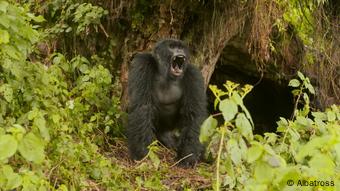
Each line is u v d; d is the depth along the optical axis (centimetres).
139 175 916
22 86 795
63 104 988
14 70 741
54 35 1312
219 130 548
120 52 1330
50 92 876
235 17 1313
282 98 1727
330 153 470
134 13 1295
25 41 770
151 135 1064
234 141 511
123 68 1304
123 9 1313
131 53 1305
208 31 1326
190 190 835
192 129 1076
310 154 445
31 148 458
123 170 911
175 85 1124
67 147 789
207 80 1352
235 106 493
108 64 1314
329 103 1683
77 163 800
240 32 1338
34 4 1361
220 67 1603
